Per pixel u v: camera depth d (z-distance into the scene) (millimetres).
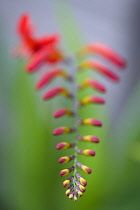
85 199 726
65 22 810
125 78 1143
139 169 771
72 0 1230
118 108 1117
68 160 418
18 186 757
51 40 544
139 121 816
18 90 775
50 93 474
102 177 734
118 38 1255
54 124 758
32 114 762
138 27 1213
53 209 746
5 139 787
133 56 1204
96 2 1255
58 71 501
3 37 804
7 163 770
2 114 804
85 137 432
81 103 465
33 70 520
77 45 792
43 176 744
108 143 792
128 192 746
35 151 750
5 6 1172
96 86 484
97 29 1276
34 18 1214
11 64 787
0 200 751
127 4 1234
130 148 762
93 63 516
